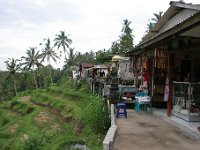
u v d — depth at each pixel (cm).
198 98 1030
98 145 1413
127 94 1691
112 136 774
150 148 767
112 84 1464
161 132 956
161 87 1449
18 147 2189
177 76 1326
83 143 1658
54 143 1908
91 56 6400
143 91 1523
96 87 3020
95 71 3572
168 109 1174
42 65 6281
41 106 4059
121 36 4919
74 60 6500
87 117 1712
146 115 1320
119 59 2334
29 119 3331
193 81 1280
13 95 7100
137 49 1410
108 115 1487
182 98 1092
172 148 768
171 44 1186
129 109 1533
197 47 1062
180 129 981
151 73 1510
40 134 2330
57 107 3497
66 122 2830
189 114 1021
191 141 842
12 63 6266
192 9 1085
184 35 960
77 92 3656
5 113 4331
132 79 2202
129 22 5012
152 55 1459
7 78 6412
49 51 6234
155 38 980
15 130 3094
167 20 1382
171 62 1260
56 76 7425
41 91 5097
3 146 2592
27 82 7319
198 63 1275
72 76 5459
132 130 986
